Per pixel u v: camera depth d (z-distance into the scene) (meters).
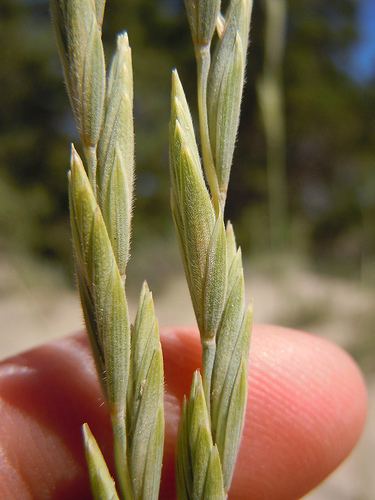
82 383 0.06
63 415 0.06
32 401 0.06
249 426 0.06
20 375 0.06
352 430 0.07
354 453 0.17
